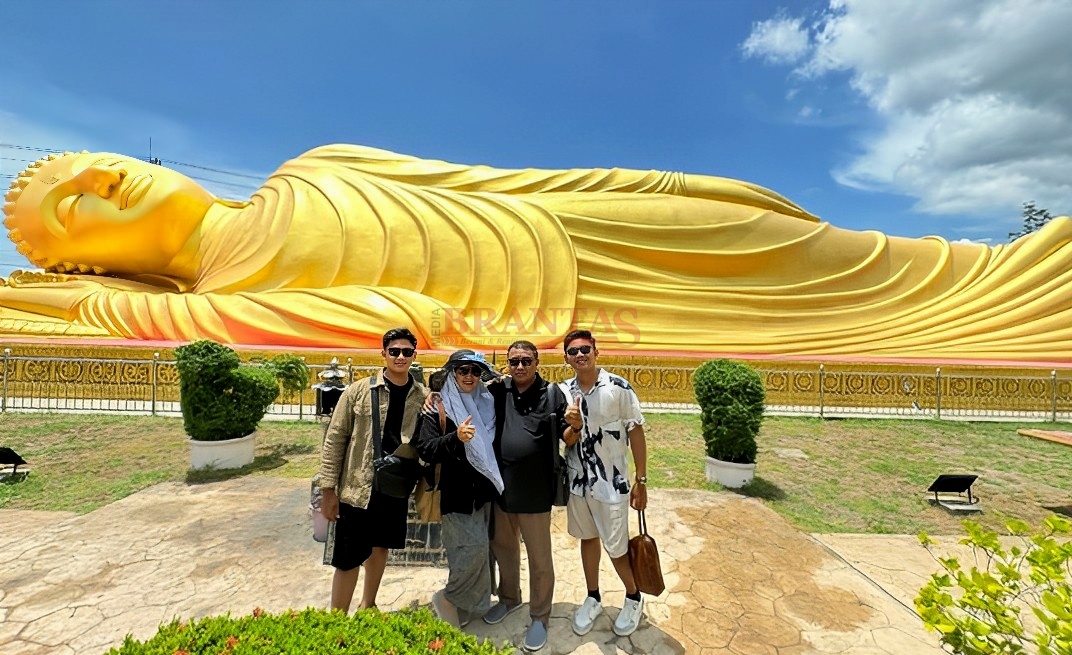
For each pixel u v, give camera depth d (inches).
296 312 462.0
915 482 267.9
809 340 517.7
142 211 543.2
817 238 547.2
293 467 272.4
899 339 520.4
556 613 147.1
